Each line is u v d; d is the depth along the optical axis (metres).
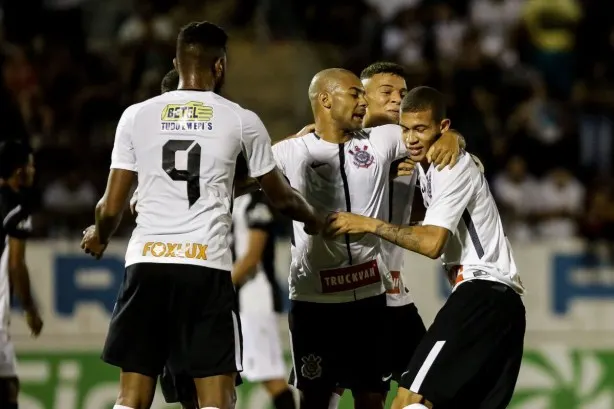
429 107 18.59
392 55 46.72
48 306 32.88
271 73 47.75
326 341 20.36
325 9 48.41
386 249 20.86
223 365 17.38
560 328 33.62
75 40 46.75
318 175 19.86
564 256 33.84
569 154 43.25
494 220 18.89
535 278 33.75
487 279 18.52
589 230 38.56
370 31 47.66
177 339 17.50
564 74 47.50
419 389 18.03
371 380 20.41
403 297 21.36
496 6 48.72
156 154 17.55
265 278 29.09
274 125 46.16
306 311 20.42
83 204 40.59
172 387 19.33
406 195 20.86
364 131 20.22
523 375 32.84
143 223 17.66
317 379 20.48
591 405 32.91
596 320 33.69
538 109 44.34
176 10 48.25
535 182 41.66
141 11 46.94
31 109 43.88
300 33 48.72
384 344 20.47
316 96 19.89
